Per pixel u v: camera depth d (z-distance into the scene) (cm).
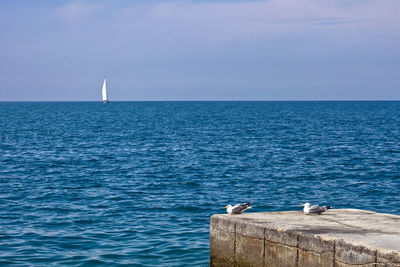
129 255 1293
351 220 1073
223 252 1090
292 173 2859
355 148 4284
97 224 1644
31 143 4847
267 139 5247
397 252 769
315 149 4206
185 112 15075
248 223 1026
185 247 1359
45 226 1616
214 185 2470
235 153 3912
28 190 2328
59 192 2278
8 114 13025
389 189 2353
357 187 2412
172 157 3666
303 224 1012
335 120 9512
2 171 2958
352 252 833
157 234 1503
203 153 3922
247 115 12319
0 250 1338
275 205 1992
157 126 7631
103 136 5734
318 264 888
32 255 1296
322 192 2277
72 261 1248
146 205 1967
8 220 1703
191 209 1891
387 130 6606
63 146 4553
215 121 9225
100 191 2306
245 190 2327
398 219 1091
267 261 987
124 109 19062
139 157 3678
